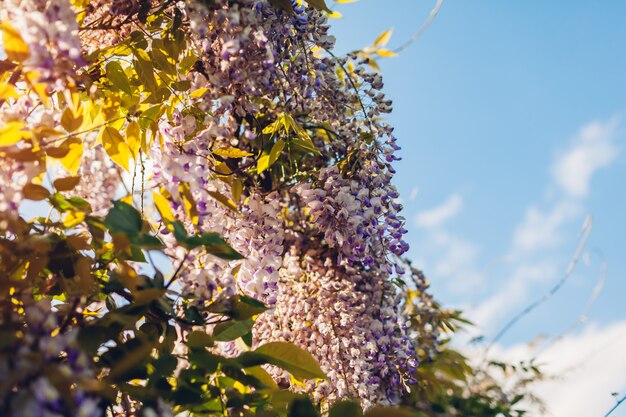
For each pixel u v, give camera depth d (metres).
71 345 0.60
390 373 0.92
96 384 0.57
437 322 1.16
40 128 0.67
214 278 0.70
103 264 0.71
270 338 0.92
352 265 0.96
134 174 0.81
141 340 0.67
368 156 0.89
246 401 0.70
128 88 0.81
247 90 0.79
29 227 0.69
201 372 0.69
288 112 0.89
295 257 0.97
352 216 0.84
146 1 0.81
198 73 0.85
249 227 0.83
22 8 0.68
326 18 0.88
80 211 0.69
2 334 0.58
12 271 0.66
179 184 0.73
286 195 0.98
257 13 0.80
